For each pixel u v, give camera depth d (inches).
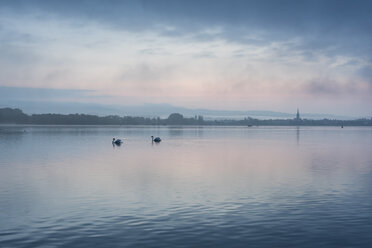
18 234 827.4
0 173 1713.8
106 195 1223.5
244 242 778.2
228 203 1111.0
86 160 2297.0
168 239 795.4
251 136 6609.3
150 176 1631.4
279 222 915.4
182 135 6983.3
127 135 6648.6
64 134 6658.5
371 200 1149.7
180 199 1164.5
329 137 6171.3
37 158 2396.7
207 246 756.0
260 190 1307.8
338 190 1309.1
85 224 899.4
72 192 1273.4
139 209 1039.6
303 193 1256.2
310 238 802.8
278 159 2379.4
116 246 754.8
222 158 2447.1
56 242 777.6
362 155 2667.3
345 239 796.6
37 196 1205.7
